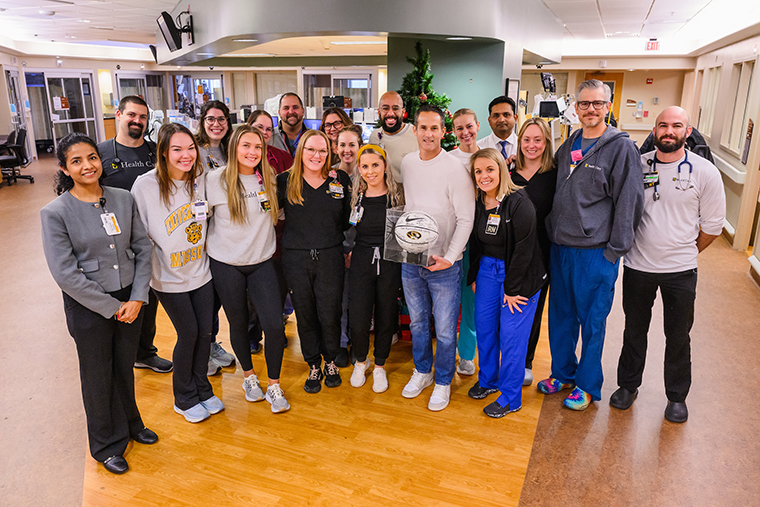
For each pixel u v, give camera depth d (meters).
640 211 2.64
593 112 2.60
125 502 2.34
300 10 4.75
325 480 2.46
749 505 2.30
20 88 13.74
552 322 3.06
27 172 12.18
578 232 2.72
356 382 3.28
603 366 3.53
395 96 3.53
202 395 3.00
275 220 2.88
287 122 4.05
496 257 2.82
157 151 2.57
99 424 2.49
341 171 3.04
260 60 14.50
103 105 16.45
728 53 8.70
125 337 2.51
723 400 3.13
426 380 3.22
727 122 8.28
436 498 2.35
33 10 8.50
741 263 5.79
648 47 13.02
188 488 2.41
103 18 9.45
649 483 2.44
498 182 2.64
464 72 5.74
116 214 2.36
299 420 2.93
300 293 3.04
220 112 3.32
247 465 2.56
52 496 2.38
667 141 2.58
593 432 2.81
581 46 13.41
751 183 6.04
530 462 2.58
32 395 3.22
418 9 4.67
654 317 4.33
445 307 2.91
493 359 3.06
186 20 6.90
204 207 2.70
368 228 2.97
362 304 3.09
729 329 4.13
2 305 4.60
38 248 6.29
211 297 2.85
